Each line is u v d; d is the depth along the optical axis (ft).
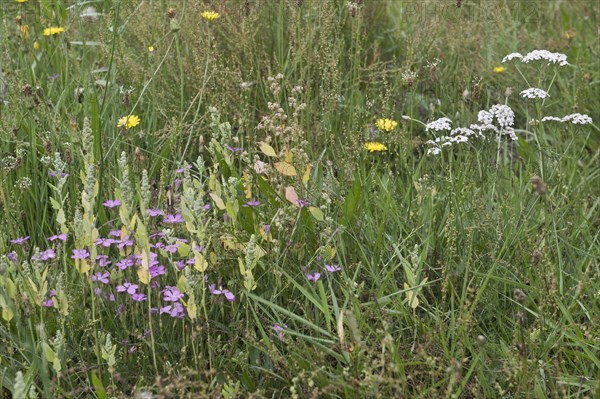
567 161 5.67
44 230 4.98
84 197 4.31
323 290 4.48
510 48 6.70
